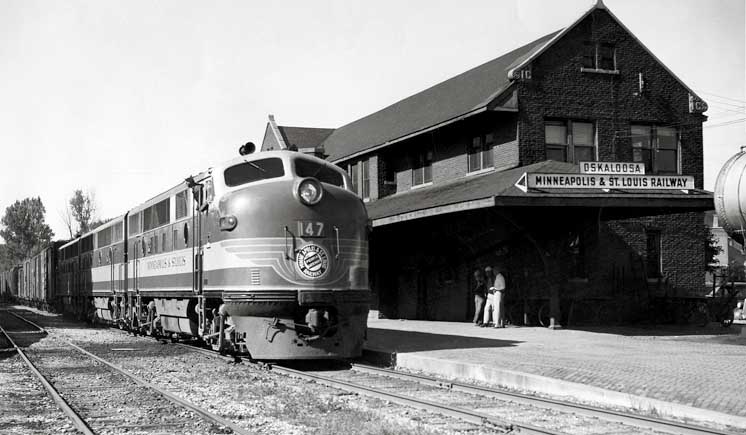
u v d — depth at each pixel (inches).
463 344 649.6
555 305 823.1
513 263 915.4
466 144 1024.2
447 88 1206.9
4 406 407.8
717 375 442.9
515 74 937.5
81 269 1305.4
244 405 399.5
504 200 699.4
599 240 984.3
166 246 735.7
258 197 551.5
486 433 321.7
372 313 1186.6
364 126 1406.3
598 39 997.8
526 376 444.5
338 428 329.1
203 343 762.2
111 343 813.9
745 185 738.8
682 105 1039.6
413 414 366.9
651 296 983.6
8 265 4028.1
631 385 406.6
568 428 332.2
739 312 1250.6
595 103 988.6
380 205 1118.4
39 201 3986.2
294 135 1605.6
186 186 672.4
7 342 871.7
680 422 328.2
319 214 553.9
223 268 562.6
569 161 973.2
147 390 459.2
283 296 535.5
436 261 1043.9
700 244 1039.6
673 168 1036.5
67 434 331.0
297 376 516.7
